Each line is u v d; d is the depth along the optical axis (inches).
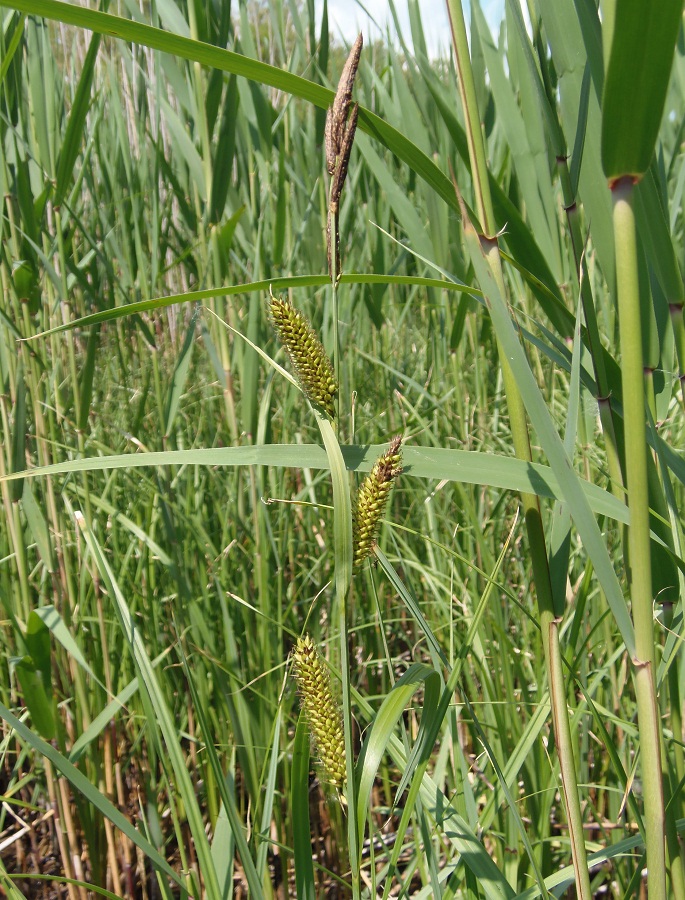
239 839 18.0
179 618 28.7
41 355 31.9
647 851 15.1
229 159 28.5
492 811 20.9
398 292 51.4
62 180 27.8
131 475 34.6
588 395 26.4
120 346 38.2
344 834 28.0
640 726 15.0
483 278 15.1
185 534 32.5
